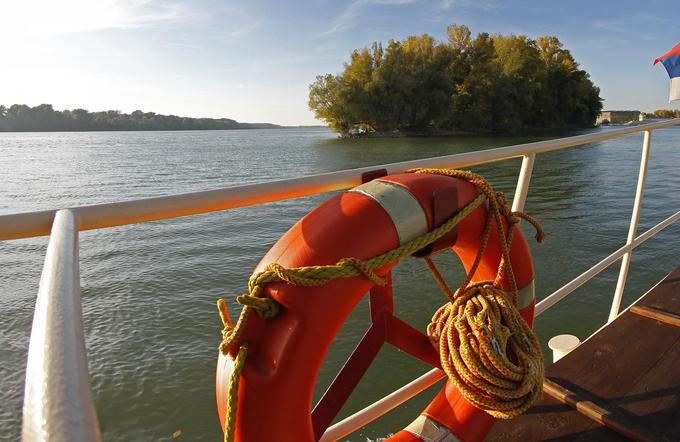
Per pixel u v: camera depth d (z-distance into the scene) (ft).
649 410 5.38
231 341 3.42
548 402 5.73
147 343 23.61
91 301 28.94
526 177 6.71
